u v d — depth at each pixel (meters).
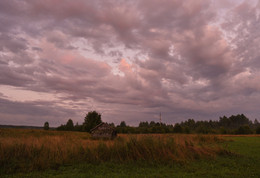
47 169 12.30
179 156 15.62
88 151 14.92
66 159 13.70
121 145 15.80
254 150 22.12
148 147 15.70
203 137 31.91
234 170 12.58
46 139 17.95
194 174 11.48
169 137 18.88
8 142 14.39
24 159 13.26
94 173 11.60
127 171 12.26
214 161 15.13
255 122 173.25
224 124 170.00
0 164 12.23
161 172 12.03
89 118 70.44
